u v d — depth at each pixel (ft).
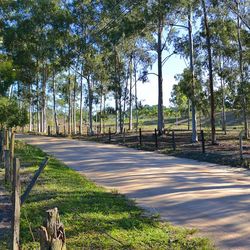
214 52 94.12
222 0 86.69
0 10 151.33
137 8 111.34
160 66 119.44
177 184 42.93
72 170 53.57
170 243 23.22
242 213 30.37
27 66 155.53
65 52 145.48
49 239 15.90
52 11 145.69
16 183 19.88
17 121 86.74
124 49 142.82
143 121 260.01
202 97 94.22
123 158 68.54
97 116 203.31
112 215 28.89
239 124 182.80
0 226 27.55
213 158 65.26
